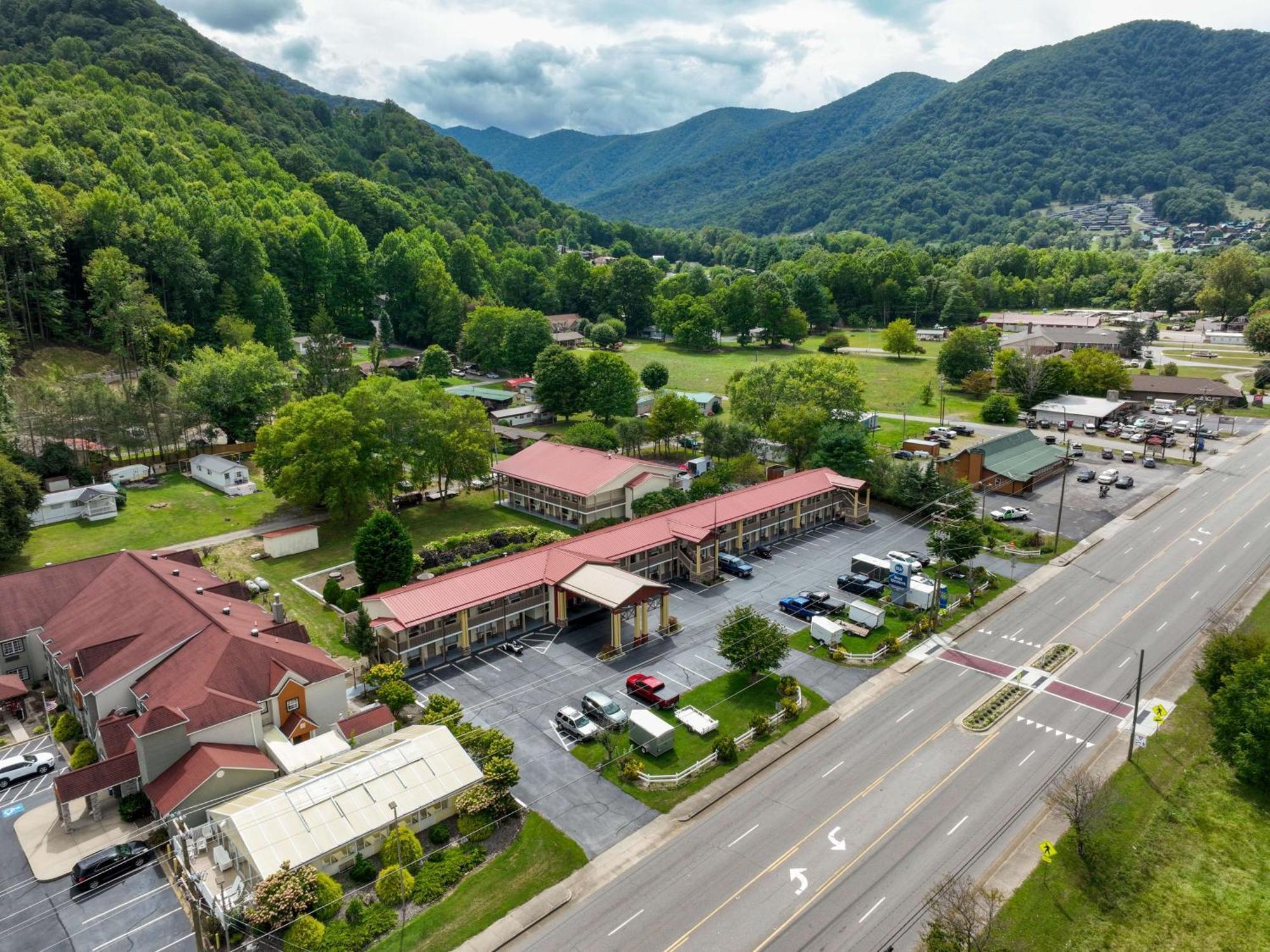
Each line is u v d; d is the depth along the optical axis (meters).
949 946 37.84
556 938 41.16
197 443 131.12
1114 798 51.28
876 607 79.06
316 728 57.09
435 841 47.84
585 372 151.88
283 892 41.25
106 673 56.41
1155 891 44.19
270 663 56.56
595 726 58.66
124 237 161.00
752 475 110.69
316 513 106.69
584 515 99.00
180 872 45.34
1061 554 92.19
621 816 50.47
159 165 198.38
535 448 112.69
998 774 54.50
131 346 149.25
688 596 82.25
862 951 40.25
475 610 71.06
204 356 136.88
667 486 106.00
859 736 59.00
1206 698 63.03
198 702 52.22
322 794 47.00
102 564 72.38
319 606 79.25
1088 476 120.12
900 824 49.69
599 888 44.59
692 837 48.66
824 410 124.56
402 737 53.12
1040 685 65.69
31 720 60.94
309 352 142.50
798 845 47.88
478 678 66.44
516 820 49.94
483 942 40.81
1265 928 41.62
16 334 141.00
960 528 84.62
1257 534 95.88
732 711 62.06
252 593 81.38
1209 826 49.28
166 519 103.62
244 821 44.53
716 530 86.31
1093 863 45.59
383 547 78.81
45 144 177.50
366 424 101.06
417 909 42.94
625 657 69.94
